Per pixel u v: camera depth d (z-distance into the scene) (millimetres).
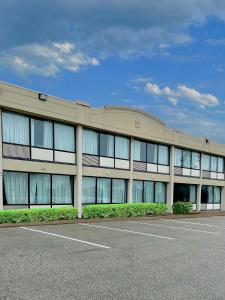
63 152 19000
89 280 7012
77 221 17141
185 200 30281
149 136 24812
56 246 10312
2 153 15867
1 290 6207
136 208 21922
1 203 15664
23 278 6961
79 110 19406
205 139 31969
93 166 20734
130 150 23547
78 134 19609
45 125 18125
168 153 27625
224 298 6266
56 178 18859
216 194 35219
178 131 28172
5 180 16328
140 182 24938
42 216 16328
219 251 10742
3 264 7992
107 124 21234
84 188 20500
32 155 17344
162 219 20969
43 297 5930
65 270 7684
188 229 16281
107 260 8820
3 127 16062
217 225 18844
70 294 6125
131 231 14469
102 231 14055
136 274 7617
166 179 27125
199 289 6730
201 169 31938
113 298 6008
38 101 17141
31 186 17547
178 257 9609
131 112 23172
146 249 10586
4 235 11930
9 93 15797
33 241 10953
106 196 22016
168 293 6414
